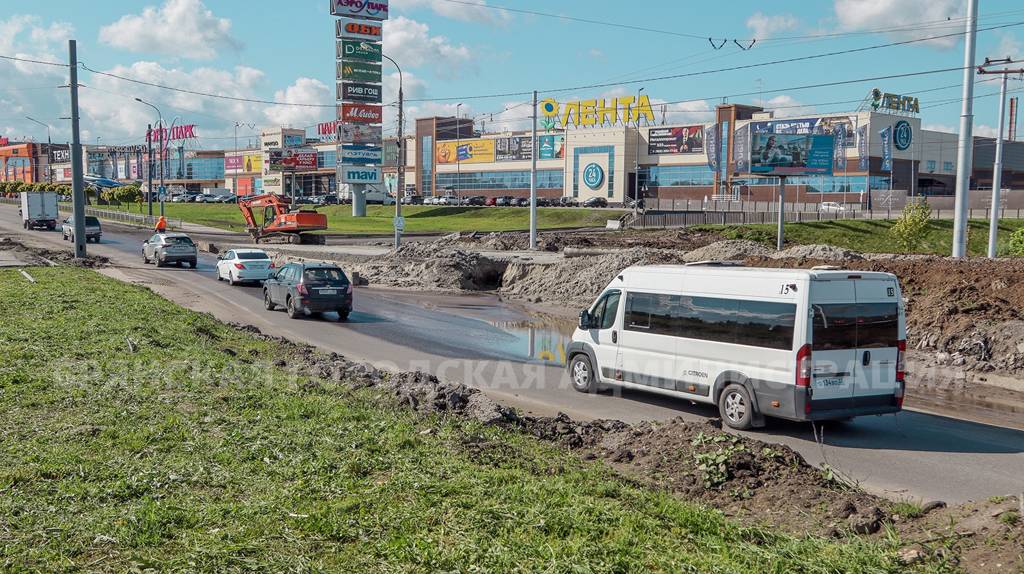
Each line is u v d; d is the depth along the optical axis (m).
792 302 11.63
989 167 112.69
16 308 19.73
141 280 33.69
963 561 6.05
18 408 10.28
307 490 7.43
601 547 6.21
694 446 9.12
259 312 25.53
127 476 7.70
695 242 53.75
